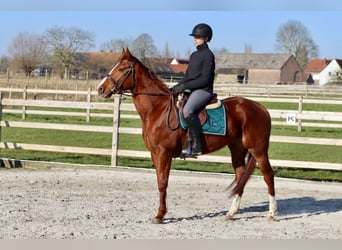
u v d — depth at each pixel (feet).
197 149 24.02
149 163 44.45
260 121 25.26
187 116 23.80
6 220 23.61
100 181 34.96
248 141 25.08
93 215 25.31
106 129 40.19
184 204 28.89
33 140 55.67
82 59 205.57
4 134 60.80
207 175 38.24
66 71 199.00
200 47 24.21
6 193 29.86
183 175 38.37
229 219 25.36
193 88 24.07
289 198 31.73
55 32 199.93
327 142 37.76
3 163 40.11
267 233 22.97
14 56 199.52
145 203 28.66
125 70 24.56
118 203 28.40
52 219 24.14
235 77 295.28
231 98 26.04
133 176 37.19
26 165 39.96
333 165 37.24
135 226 23.49
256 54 305.53
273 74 293.43
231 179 37.42
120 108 40.22
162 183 24.32
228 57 306.76
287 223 25.21
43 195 29.73
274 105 105.91
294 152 52.03
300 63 331.16
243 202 30.12
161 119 24.20
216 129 24.53
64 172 38.06
